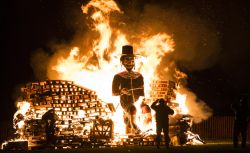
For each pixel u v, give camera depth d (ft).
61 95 89.81
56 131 87.10
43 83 91.45
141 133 90.68
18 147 84.17
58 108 89.15
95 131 87.66
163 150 75.46
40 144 86.48
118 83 92.48
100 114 89.97
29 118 90.94
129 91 91.81
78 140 87.10
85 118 89.40
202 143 92.27
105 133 87.92
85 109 90.02
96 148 83.97
